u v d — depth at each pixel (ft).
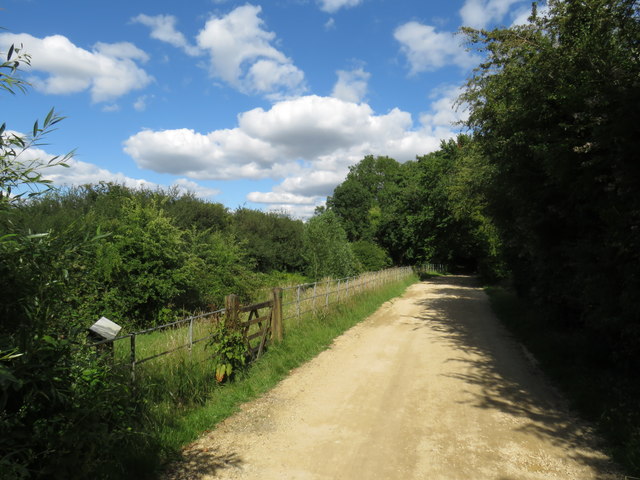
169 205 75.20
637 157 15.70
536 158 24.43
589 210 22.86
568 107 21.24
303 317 33.06
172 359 17.99
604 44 19.99
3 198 9.24
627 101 15.96
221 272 55.72
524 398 19.15
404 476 12.30
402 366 24.53
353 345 29.94
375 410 17.60
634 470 12.39
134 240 40.70
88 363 12.11
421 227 121.60
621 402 17.35
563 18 23.24
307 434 15.23
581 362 23.26
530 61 25.02
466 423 16.25
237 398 18.53
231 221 89.25
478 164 52.65
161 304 43.45
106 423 11.85
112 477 11.14
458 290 78.54
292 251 98.73
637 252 17.33
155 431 14.02
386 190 189.06
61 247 10.41
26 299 9.62
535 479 12.16
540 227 28.48
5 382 7.96
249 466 12.86
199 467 12.76
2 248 9.33
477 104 33.45
